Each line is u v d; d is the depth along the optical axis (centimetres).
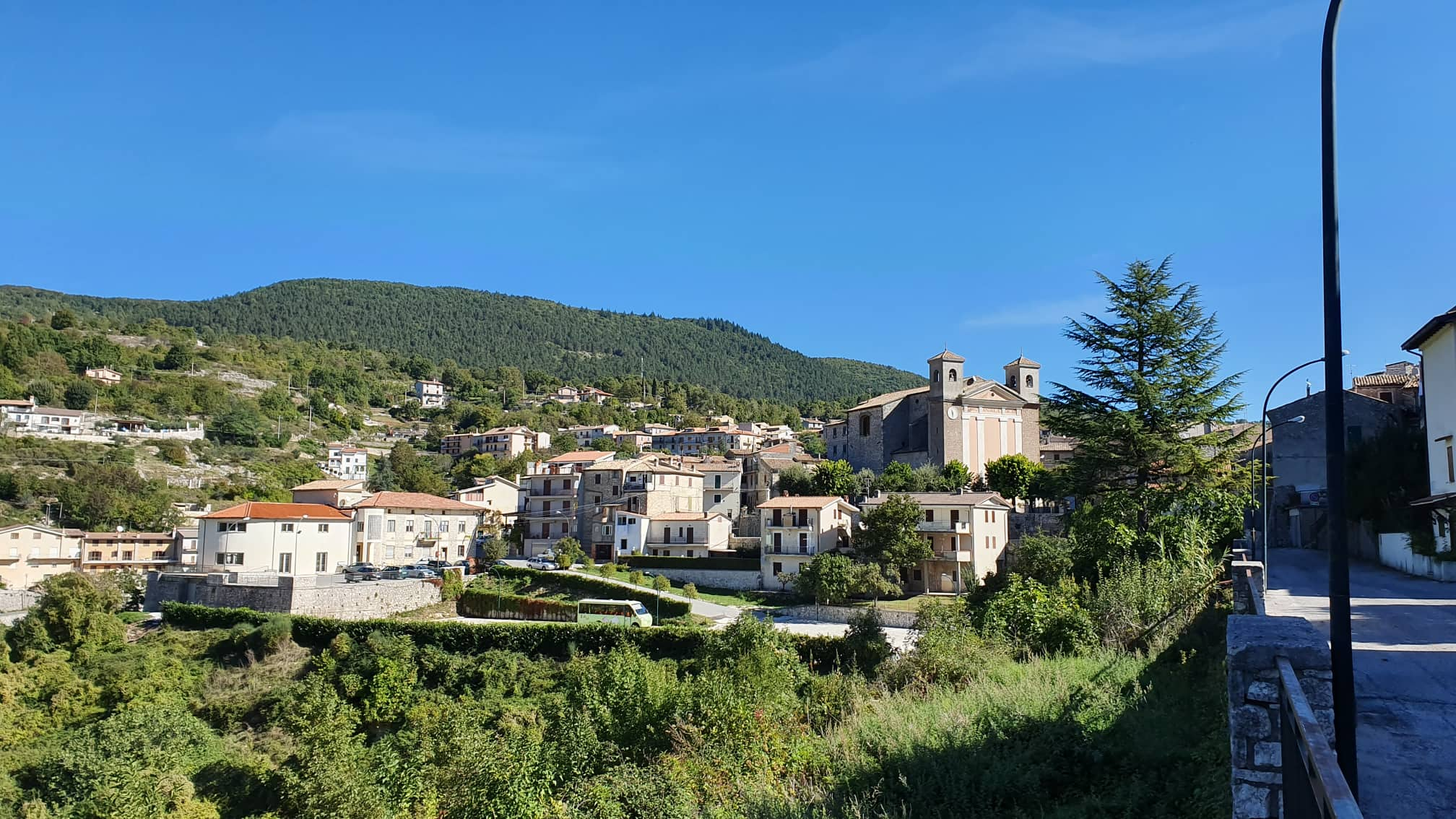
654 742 2203
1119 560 3256
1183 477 3722
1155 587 2577
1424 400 3312
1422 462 3900
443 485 14025
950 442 9706
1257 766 917
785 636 4338
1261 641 938
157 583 6284
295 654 5216
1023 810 1425
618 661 2903
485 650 5162
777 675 2756
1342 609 878
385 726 4609
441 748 2703
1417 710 1170
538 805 2108
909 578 7138
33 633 5253
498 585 7219
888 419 10481
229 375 18938
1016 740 1658
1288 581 3114
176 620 5803
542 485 10175
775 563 7481
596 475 9812
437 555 8869
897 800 1522
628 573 7688
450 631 5222
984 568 6988
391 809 2667
